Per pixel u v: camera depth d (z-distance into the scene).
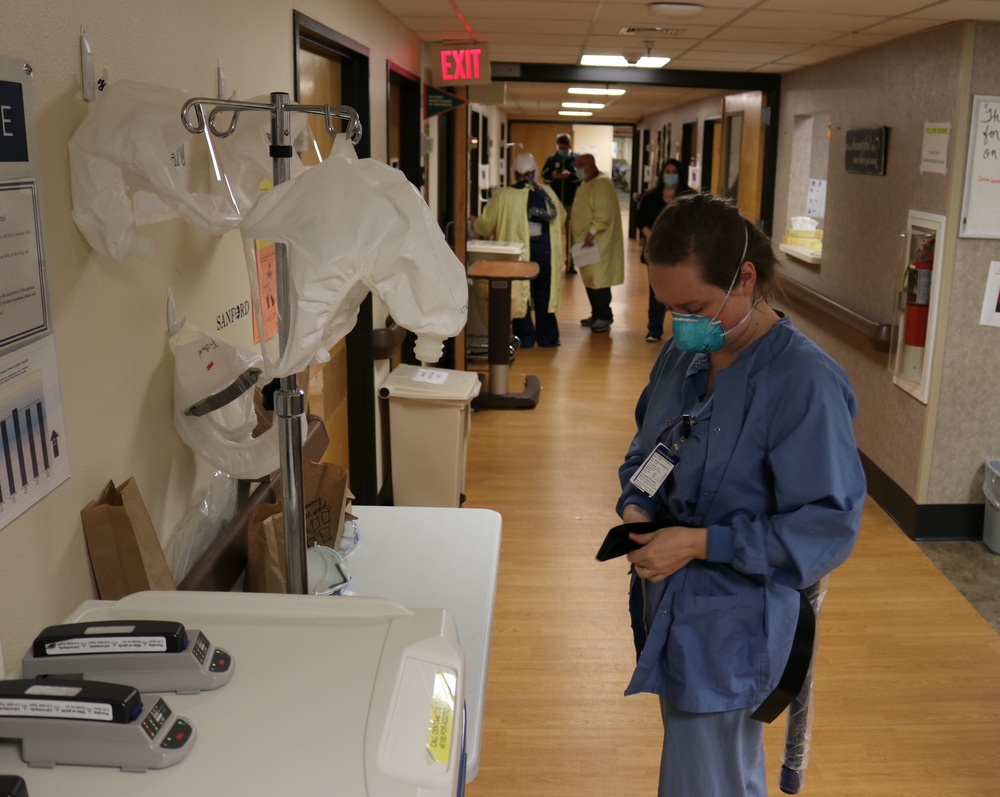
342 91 3.82
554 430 5.82
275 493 2.22
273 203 1.29
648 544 1.65
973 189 3.91
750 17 4.16
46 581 1.32
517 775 2.57
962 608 3.59
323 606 1.20
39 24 1.27
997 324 4.04
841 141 5.48
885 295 4.71
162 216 1.69
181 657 1.03
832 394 1.59
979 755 2.70
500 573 3.82
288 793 0.88
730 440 1.65
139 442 1.63
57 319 1.34
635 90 10.10
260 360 1.74
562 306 10.55
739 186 7.88
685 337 1.64
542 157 20.31
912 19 3.88
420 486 4.38
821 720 2.85
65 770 0.92
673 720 1.76
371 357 4.19
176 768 0.92
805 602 1.73
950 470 4.20
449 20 4.63
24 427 1.24
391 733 0.97
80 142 1.36
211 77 1.97
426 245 1.28
